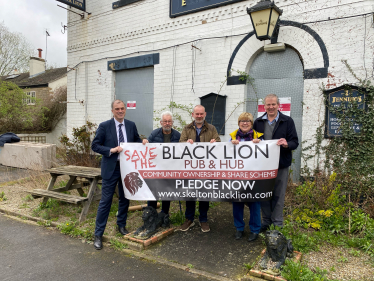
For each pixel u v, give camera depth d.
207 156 3.57
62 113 13.93
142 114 7.74
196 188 3.62
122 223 3.79
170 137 3.91
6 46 17.39
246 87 5.89
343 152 4.70
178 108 6.79
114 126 3.69
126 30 7.70
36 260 3.15
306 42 5.05
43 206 4.84
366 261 3.03
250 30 5.71
